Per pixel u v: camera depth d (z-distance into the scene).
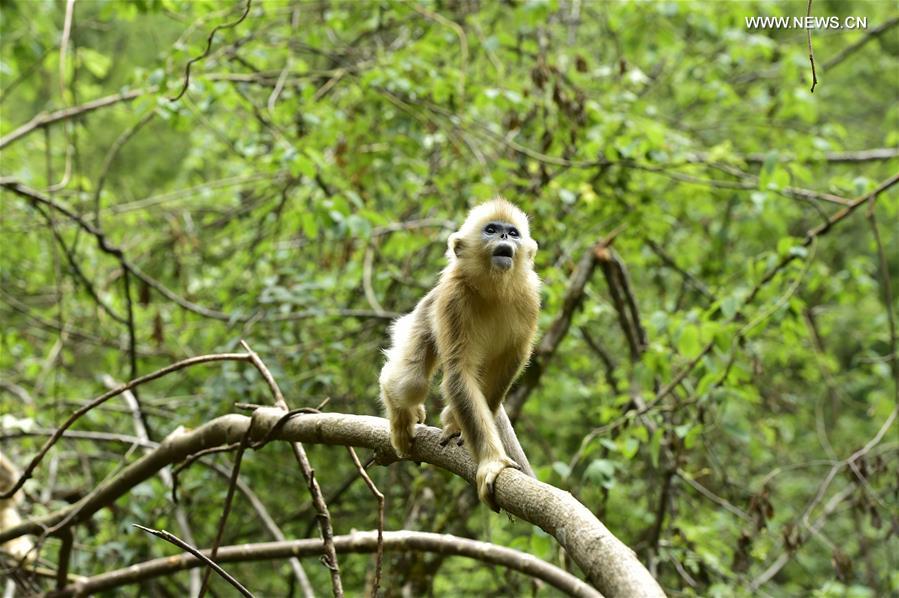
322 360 12.30
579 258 12.71
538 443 13.35
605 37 15.93
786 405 14.33
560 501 4.52
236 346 12.02
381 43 14.62
